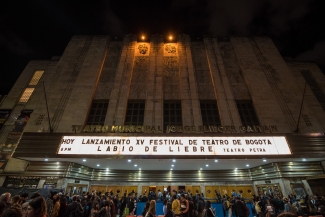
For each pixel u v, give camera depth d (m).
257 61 27.09
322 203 12.37
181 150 16.98
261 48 28.55
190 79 25.12
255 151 17.08
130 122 22.23
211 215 9.82
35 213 3.57
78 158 16.86
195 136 17.61
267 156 16.89
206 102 24.16
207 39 29.55
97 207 9.08
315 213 13.14
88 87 24.12
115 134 17.59
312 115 22.36
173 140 17.42
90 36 29.30
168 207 8.01
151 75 25.56
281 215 2.67
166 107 23.66
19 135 23.14
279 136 17.89
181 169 21.23
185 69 26.14
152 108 22.81
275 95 23.97
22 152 16.86
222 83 24.98
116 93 23.81
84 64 26.14
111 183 20.47
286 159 17.47
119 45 29.12
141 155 16.69
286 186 17.19
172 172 21.30
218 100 23.67
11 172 18.73
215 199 19.70
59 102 22.70
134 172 21.19
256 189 20.09
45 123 21.02
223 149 17.11
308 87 27.52
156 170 21.38
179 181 20.80
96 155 16.67
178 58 27.45
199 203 12.15
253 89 24.47
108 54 28.05
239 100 24.16
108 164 19.19
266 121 21.86
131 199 14.13
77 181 18.58
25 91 27.72
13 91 27.58
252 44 28.98
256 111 22.91
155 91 24.30
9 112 25.75
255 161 18.06
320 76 29.47
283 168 18.03
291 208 12.09
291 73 26.77
